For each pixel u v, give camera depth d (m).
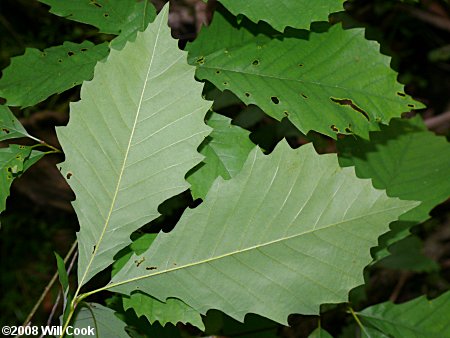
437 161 0.62
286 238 0.42
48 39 0.97
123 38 0.50
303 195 0.41
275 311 0.42
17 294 1.06
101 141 0.42
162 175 0.42
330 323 1.06
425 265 0.91
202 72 0.51
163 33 0.41
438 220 1.17
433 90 1.23
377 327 0.59
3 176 0.50
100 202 0.43
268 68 0.51
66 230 1.11
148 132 0.42
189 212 0.42
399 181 0.61
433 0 1.10
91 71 0.51
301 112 0.49
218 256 0.42
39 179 1.02
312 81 0.50
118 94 0.41
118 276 0.43
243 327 0.62
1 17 0.96
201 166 0.48
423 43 1.21
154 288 0.43
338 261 0.41
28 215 1.08
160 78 0.41
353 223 0.41
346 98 0.49
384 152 0.62
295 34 0.52
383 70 0.50
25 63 0.53
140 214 0.43
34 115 0.95
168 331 0.57
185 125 0.42
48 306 1.06
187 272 0.43
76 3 0.52
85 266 0.43
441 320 0.59
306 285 0.42
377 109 0.49
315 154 0.41
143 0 0.53
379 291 1.15
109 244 0.43
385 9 1.11
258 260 0.42
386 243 0.59
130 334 0.55
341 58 0.50
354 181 0.41
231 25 0.53
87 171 0.42
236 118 0.84
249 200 0.42
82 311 0.47
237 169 0.48
